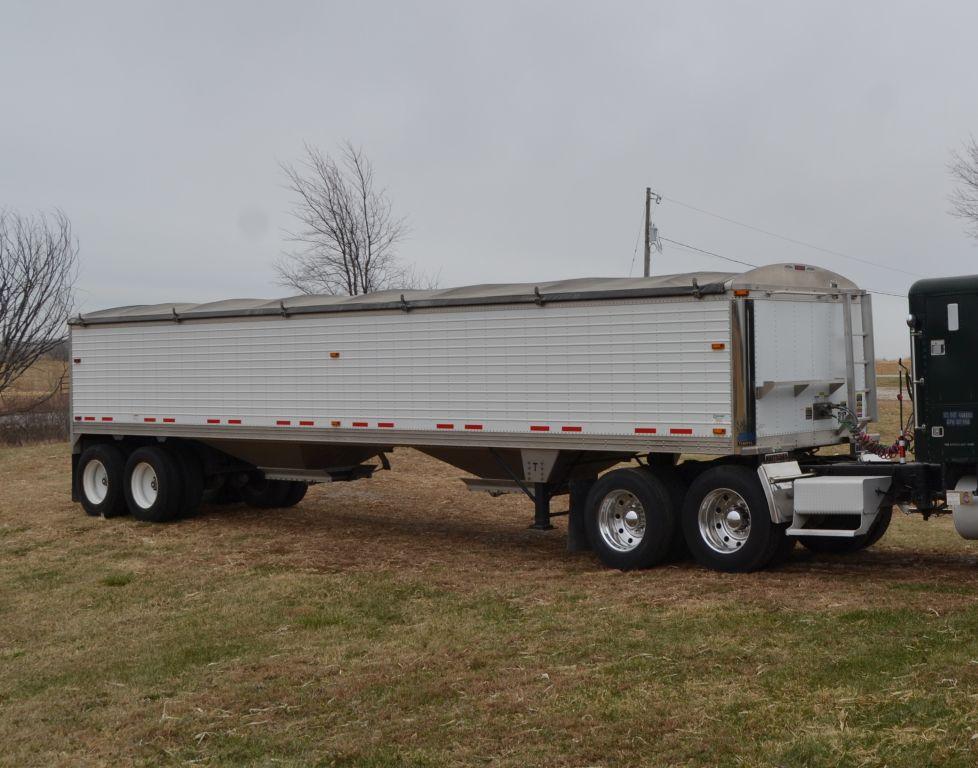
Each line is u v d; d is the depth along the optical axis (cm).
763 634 762
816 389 1062
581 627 830
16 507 1631
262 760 607
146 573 1160
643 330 1016
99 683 785
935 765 511
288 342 1319
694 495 1007
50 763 637
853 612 800
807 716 592
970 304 902
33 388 3394
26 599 1080
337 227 2503
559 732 604
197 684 762
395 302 1199
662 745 572
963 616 763
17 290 3097
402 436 1207
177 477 1455
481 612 909
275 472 1445
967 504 896
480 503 1620
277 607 975
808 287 1059
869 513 933
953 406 911
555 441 1079
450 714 650
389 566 1128
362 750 604
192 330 1424
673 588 936
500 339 1120
